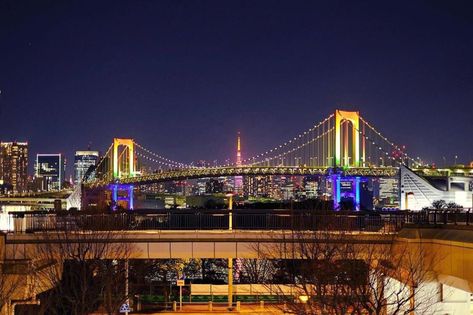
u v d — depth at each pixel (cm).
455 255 3178
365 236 3812
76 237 4000
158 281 6788
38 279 3747
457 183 15312
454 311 3503
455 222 3716
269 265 6694
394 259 3562
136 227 4425
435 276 3431
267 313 5031
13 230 4100
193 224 4466
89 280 3956
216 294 5950
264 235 4128
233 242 4147
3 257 3778
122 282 4628
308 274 3644
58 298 3912
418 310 3425
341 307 3008
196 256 4166
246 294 5906
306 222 4188
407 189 14738
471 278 2988
